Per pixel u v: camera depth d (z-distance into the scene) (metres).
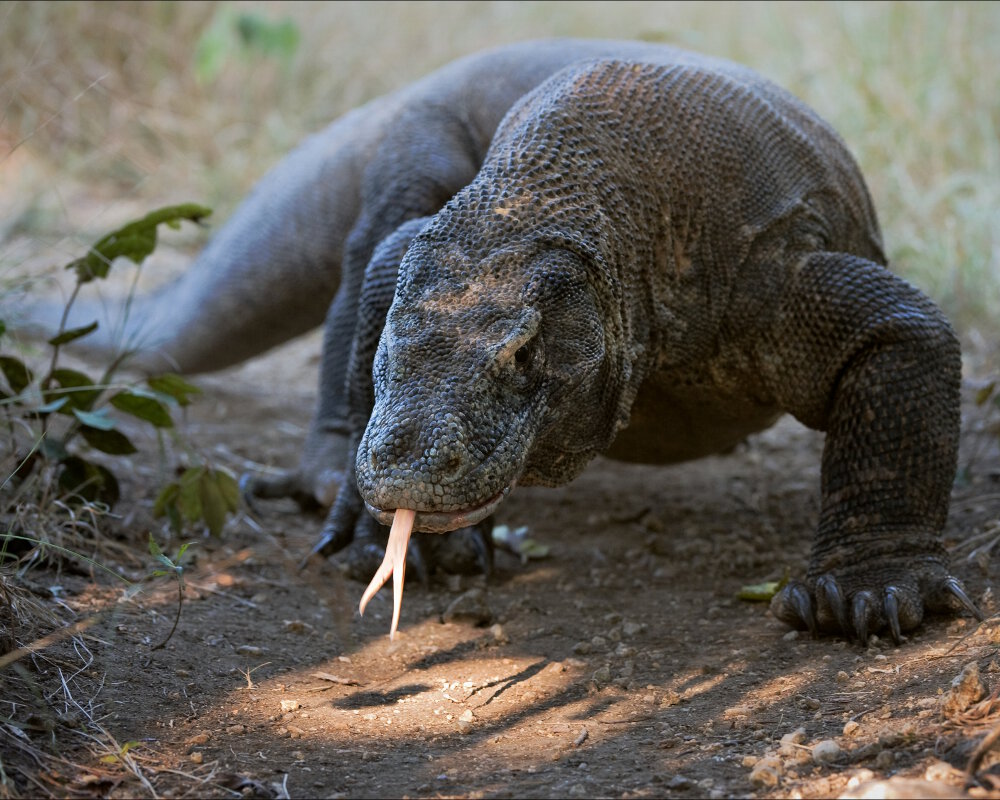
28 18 24.42
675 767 5.73
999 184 16.91
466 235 7.03
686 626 8.11
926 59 19.27
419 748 6.20
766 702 6.46
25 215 19.36
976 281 15.40
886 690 6.31
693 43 20.75
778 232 8.48
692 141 8.23
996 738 5.26
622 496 11.54
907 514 7.79
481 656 7.69
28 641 6.94
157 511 9.47
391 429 6.15
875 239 10.05
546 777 5.73
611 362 7.31
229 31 24.45
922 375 7.92
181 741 6.18
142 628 7.54
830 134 9.77
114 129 24.56
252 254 14.38
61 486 9.24
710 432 9.21
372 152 13.61
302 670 7.33
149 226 9.63
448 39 26.16
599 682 7.03
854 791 4.98
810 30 21.41
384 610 8.64
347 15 26.41
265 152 23.94
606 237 7.38
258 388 15.87
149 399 9.40
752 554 9.59
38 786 5.55
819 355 8.21
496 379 6.42
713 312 8.26
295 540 10.08
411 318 6.65
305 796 5.63
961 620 7.29
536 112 7.94
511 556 9.98
